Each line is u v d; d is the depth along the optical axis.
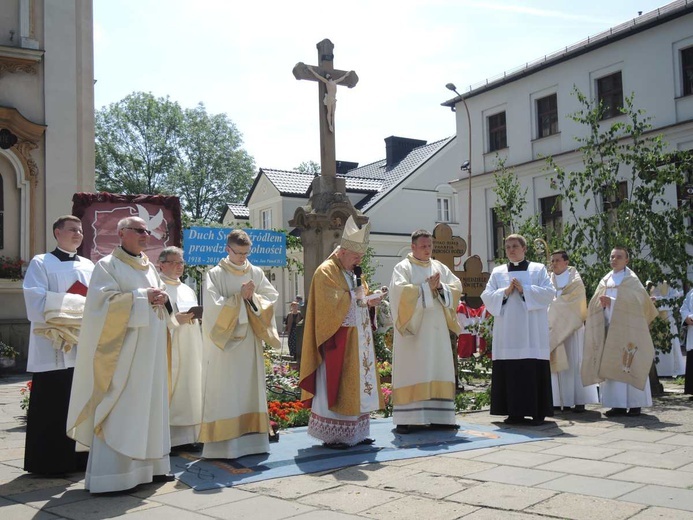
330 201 12.02
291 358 14.52
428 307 6.95
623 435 6.75
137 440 4.89
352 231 6.35
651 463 5.42
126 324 4.93
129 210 9.27
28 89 15.08
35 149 15.00
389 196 31.61
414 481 4.99
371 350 6.52
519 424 7.54
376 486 4.89
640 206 10.54
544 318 7.61
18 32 15.08
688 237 10.41
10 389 11.30
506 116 24.88
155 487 5.05
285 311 31.91
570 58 22.38
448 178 33.16
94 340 4.91
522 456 5.79
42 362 5.52
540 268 7.73
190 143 50.41
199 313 5.88
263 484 5.04
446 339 7.20
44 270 5.71
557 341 8.51
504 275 7.82
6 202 14.70
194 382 6.46
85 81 15.65
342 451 6.10
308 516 4.22
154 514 4.36
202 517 4.27
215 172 51.03
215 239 11.94
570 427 7.32
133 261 5.19
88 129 15.61
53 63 15.30
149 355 5.04
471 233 25.94
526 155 24.08
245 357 5.99
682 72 19.61
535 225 11.33
